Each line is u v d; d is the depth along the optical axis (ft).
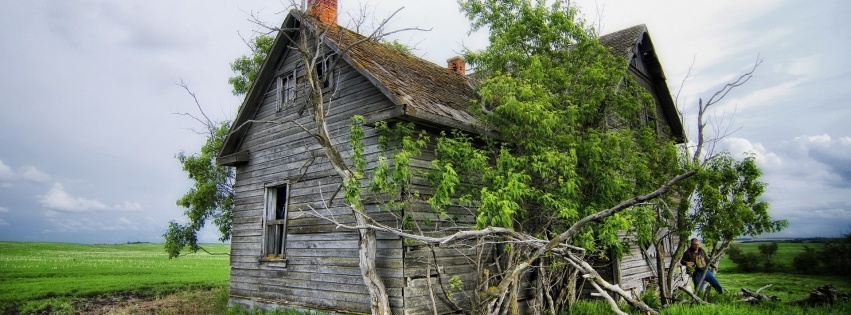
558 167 29.40
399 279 30.12
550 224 33.68
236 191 45.62
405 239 29.96
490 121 32.27
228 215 62.18
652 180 35.65
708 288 43.04
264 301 40.16
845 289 52.80
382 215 31.89
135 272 104.22
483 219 24.63
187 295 62.85
